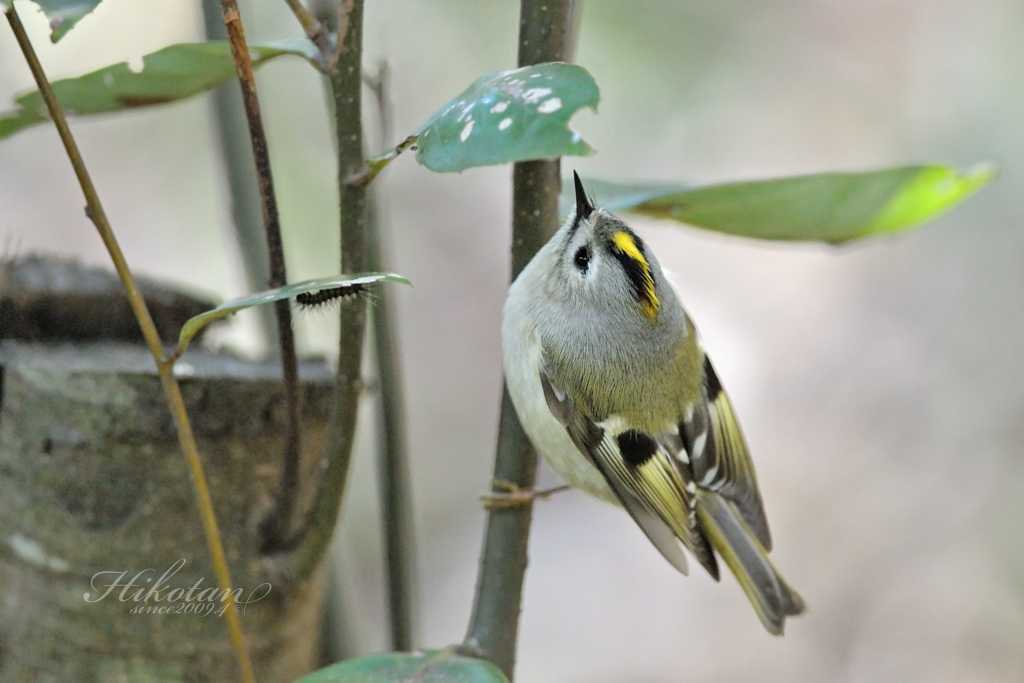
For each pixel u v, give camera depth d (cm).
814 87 904
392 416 391
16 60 678
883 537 856
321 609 400
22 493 318
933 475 873
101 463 315
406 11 745
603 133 845
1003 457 863
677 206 353
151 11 686
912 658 817
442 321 909
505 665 312
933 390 895
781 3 880
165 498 321
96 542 317
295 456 307
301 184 724
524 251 308
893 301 928
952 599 831
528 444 323
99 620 319
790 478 877
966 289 913
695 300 935
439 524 865
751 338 922
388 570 393
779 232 372
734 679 794
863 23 909
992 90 903
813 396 902
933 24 906
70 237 726
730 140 870
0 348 339
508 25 761
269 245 284
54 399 313
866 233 372
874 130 905
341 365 289
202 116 734
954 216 922
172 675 324
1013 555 840
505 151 221
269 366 357
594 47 813
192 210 741
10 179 721
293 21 655
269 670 338
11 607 327
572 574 843
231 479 327
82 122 728
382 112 349
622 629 811
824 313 929
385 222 493
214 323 411
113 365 322
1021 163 898
